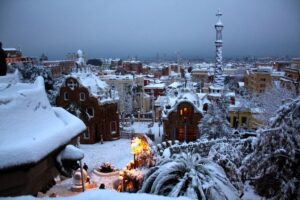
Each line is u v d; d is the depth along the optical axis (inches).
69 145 389.7
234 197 393.7
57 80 2618.1
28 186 315.3
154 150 1063.0
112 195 204.1
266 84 3506.4
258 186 755.4
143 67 7219.5
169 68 6963.6
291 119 674.8
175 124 1793.8
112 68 6599.4
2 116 315.0
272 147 703.1
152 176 412.5
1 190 289.7
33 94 367.2
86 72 1955.0
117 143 1752.0
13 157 281.6
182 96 1829.5
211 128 1533.0
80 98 1780.3
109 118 1823.3
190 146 1164.5
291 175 676.7
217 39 2443.4
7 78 441.1
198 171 399.9
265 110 1749.5
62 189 997.2
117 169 1215.6
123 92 3353.8
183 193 373.1
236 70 6432.1
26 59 3951.8
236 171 702.5
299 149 666.8
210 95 2295.8
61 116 448.8
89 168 1273.4
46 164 346.9
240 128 2005.4
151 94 3823.8
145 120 2667.3
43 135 338.3
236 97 2760.8
